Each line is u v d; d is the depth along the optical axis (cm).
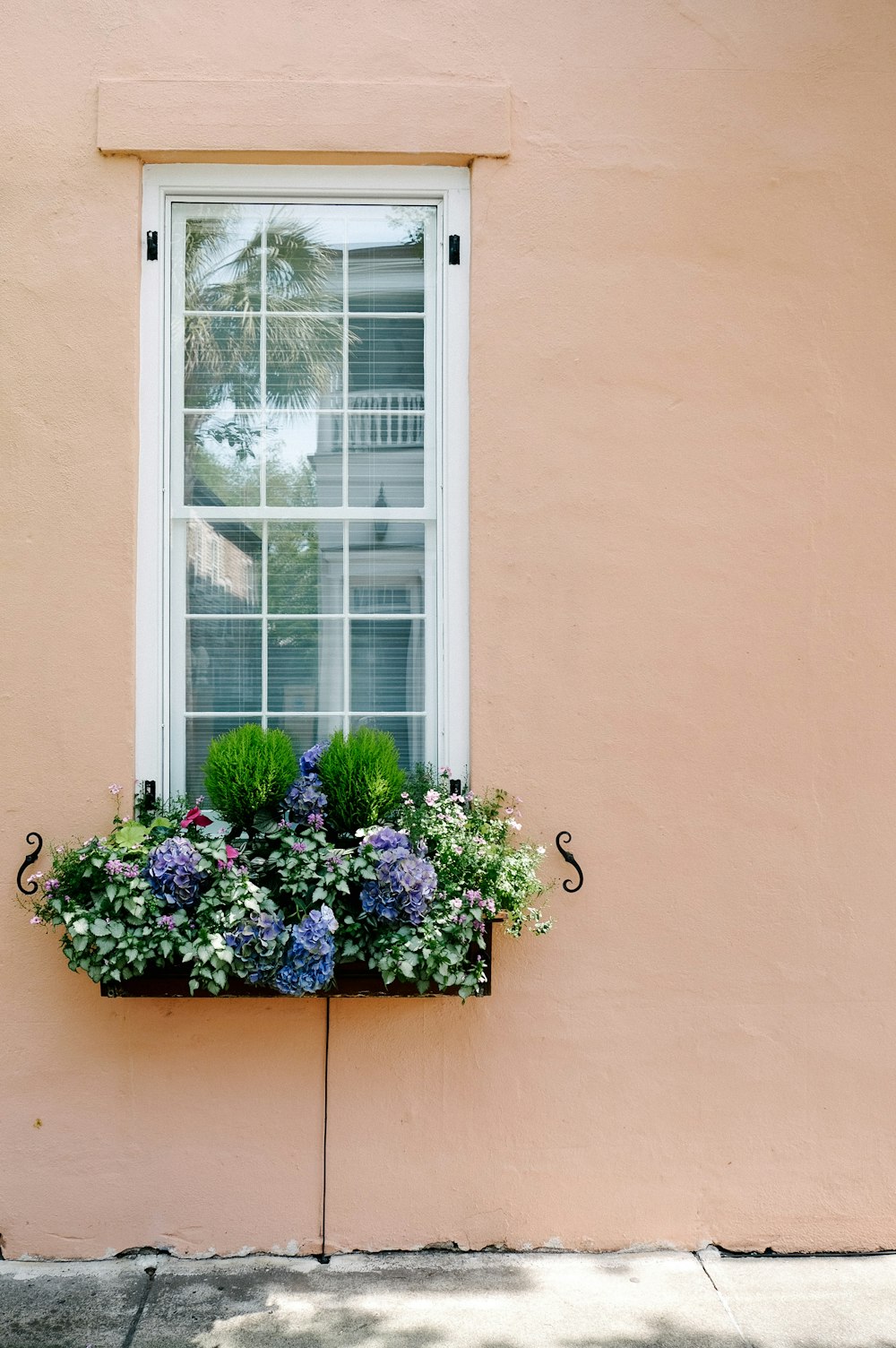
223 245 350
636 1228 338
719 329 343
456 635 343
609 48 341
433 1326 299
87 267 335
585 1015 338
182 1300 310
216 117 334
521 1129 337
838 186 345
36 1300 309
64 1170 331
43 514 333
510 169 340
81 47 334
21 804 332
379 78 338
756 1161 341
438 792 332
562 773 338
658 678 341
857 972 343
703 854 341
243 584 349
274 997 321
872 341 346
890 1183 343
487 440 339
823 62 345
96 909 304
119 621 333
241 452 350
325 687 350
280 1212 333
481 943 315
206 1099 333
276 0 336
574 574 339
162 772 339
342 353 352
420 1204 335
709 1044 341
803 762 343
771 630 343
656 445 341
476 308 339
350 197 347
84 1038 332
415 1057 335
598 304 341
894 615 345
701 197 343
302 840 313
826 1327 302
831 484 345
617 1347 292
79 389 334
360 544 351
